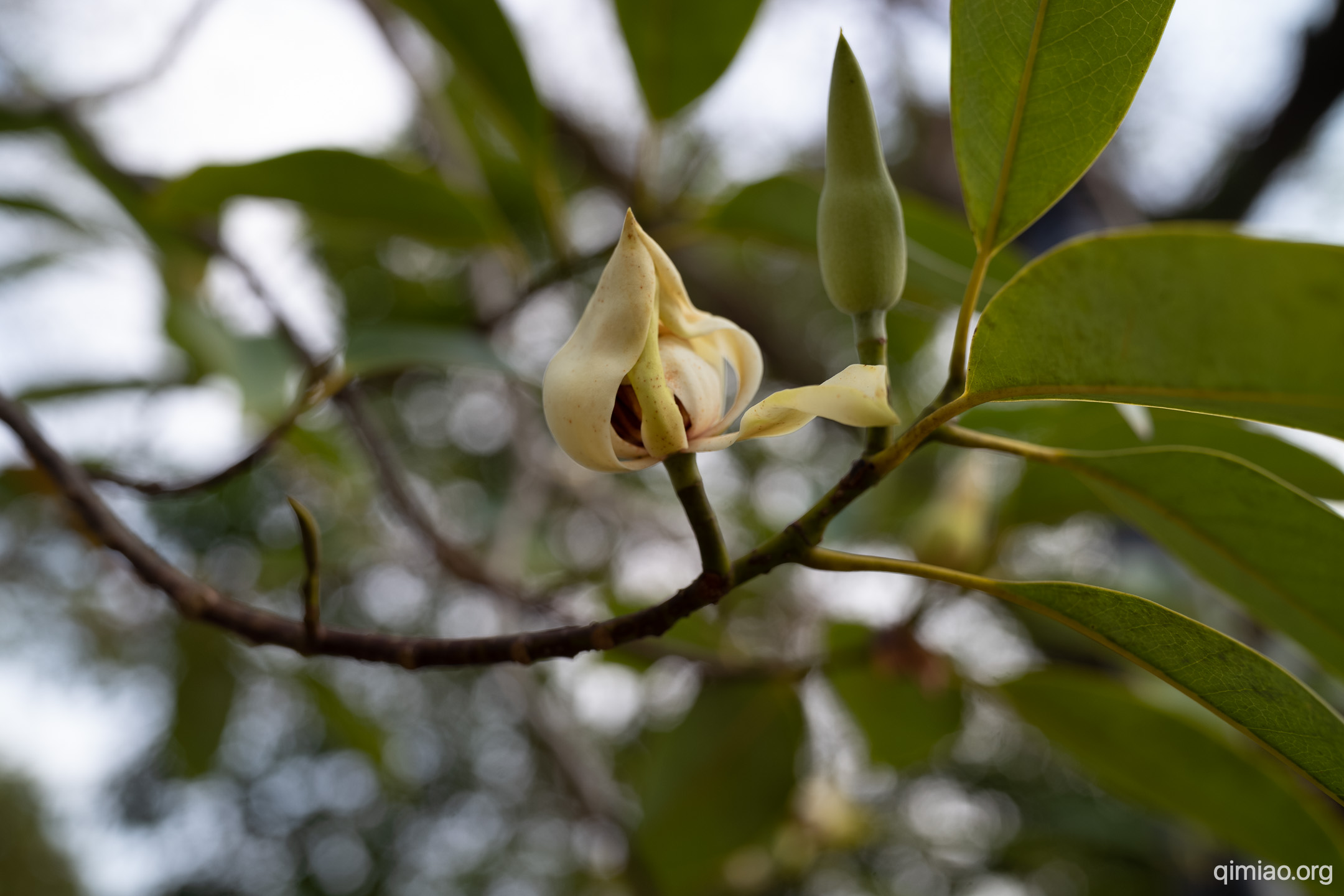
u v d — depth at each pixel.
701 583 0.31
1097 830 1.03
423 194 0.47
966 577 0.32
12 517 1.05
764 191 0.43
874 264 0.30
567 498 1.27
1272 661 0.30
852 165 0.31
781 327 1.37
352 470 0.93
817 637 0.77
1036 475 0.52
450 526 1.40
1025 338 0.29
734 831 0.61
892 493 0.81
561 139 1.11
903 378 0.85
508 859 1.89
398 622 1.48
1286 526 0.34
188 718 0.85
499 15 0.44
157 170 0.68
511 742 1.83
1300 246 0.27
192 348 0.71
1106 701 0.46
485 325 0.52
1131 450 0.33
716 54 0.46
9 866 2.07
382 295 1.03
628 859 0.62
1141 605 0.31
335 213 0.48
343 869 1.93
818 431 1.33
